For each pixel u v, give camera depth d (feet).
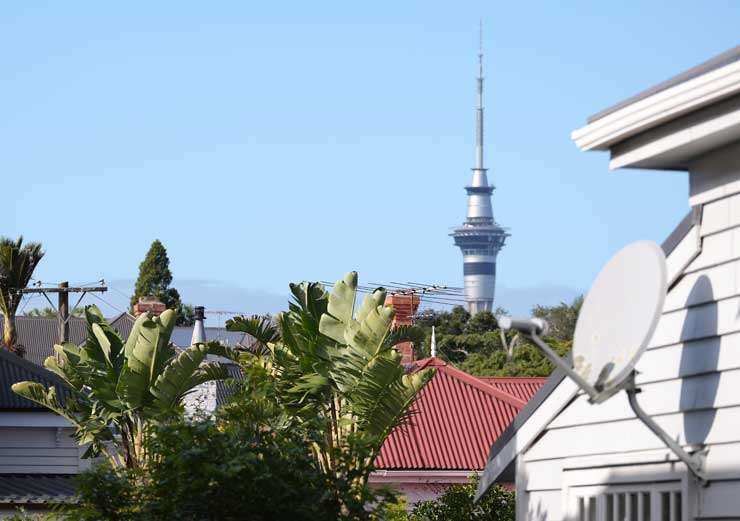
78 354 93.97
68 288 209.97
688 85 31.50
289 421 66.59
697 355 33.96
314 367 77.41
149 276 377.71
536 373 248.73
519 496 43.11
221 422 62.54
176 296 379.35
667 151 33.68
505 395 120.57
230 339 249.14
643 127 33.73
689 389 34.12
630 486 36.76
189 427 56.03
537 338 31.86
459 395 119.55
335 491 60.39
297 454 58.95
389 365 73.36
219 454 55.21
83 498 57.26
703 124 32.09
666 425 34.99
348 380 76.33
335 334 77.61
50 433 110.01
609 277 33.99
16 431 109.40
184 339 248.32
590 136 35.60
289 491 56.03
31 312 383.45
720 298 33.27
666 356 35.24
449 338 314.55
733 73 30.04
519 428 43.27
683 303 34.73
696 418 33.73
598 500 38.34
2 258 209.56
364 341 74.84
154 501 55.98
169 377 80.94
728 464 32.27
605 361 32.63
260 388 71.31
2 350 112.88
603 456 38.17
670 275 35.12
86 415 93.20
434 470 109.50
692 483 33.53
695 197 34.42
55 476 109.19
